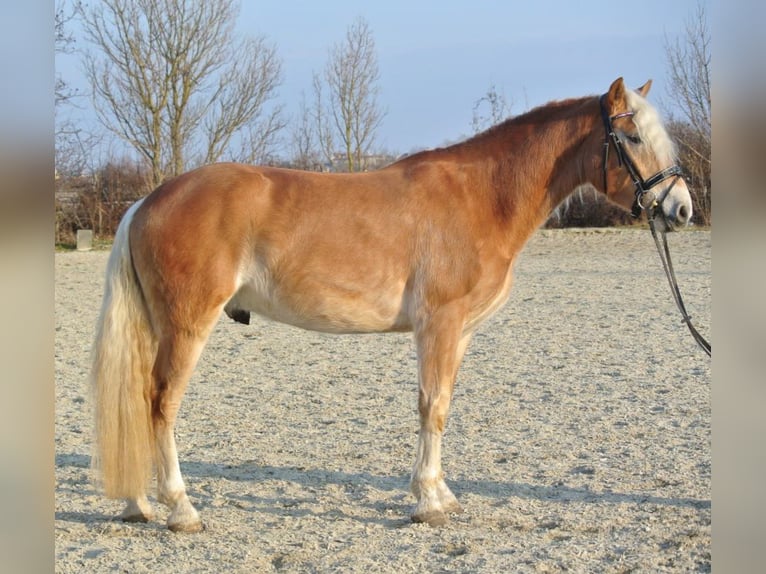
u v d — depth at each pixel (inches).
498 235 189.3
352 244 182.4
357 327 187.8
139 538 172.1
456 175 190.2
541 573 151.2
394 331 191.5
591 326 430.0
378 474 215.3
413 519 180.7
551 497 195.3
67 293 588.7
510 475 211.6
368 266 182.9
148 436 175.5
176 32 991.6
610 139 188.4
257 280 183.6
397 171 192.1
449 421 263.6
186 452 235.1
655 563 155.0
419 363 184.2
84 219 987.3
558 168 193.5
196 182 181.2
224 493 200.8
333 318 185.9
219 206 178.1
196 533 174.2
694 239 854.5
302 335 433.4
